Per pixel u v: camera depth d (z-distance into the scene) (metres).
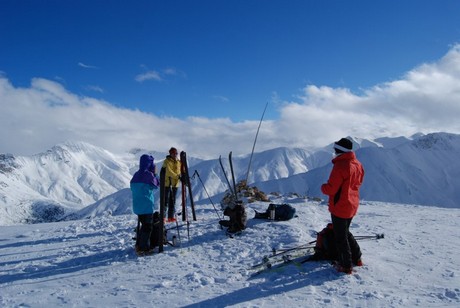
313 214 12.62
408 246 8.20
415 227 10.59
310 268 6.79
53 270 8.05
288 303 5.50
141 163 8.77
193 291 6.18
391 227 10.52
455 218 12.52
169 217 11.81
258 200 16.12
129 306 5.75
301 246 8.02
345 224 6.42
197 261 7.84
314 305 5.41
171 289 6.32
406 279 6.23
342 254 6.46
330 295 5.72
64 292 6.52
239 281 6.52
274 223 10.45
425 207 16.91
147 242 8.59
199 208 15.73
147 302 5.84
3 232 13.91
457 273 6.43
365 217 12.66
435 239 8.89
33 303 6.09
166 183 11.69
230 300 5.74
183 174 11.85
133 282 6.81
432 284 6.01
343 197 6.34
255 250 8.27
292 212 11.02
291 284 6.18
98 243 10.29
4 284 7.31
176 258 8.12
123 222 13.71
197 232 10.16
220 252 8.34
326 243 7.00
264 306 5.45
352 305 5.38
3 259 9.34
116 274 7.38
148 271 7.39
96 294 6.34
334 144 6.50
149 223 8.66
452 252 7.69
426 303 5.35
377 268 6.68
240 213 9.79
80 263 8.46
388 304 5.34
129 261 8.22
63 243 10.80
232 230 9.74
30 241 11.45
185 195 11.94
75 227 13.42
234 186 10.40
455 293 5.61
